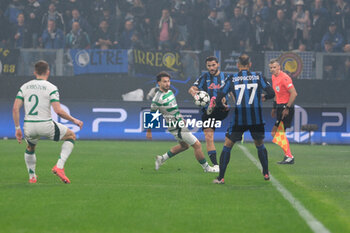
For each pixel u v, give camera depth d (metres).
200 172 29.30
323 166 33.00
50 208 18.00
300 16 64.56
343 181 26.03
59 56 55.56
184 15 64.56
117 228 15.41
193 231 15.20
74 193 20.95
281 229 15.50
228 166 32.22
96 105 53.28
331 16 64.56
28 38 63.09
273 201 19.89
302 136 53.06
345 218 17.02
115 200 19.55
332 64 56.03
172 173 28.73
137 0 65.00
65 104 53.28
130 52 55.66
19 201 19.17
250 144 50.66
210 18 64.69
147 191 21.70
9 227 15.39
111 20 64.44
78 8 64.38
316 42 63.88
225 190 22.38
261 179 26.45
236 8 64.12
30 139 23.17
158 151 42.31
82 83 54.03
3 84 53.78
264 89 23.86
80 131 53.41
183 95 53.88
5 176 26.73
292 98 33.22
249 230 15.38
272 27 64.00
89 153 39.72
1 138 52.91
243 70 24.20
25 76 53.81
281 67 55.72
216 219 16.70
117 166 31.77
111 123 53.34
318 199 20.50
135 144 49.06
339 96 53.69
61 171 23.36
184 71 55.69
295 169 31.27
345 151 44.59
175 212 17.64
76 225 15.70
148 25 64.88
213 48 64.25
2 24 63.28
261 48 63.59
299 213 17.73
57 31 63.12
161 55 55.59
